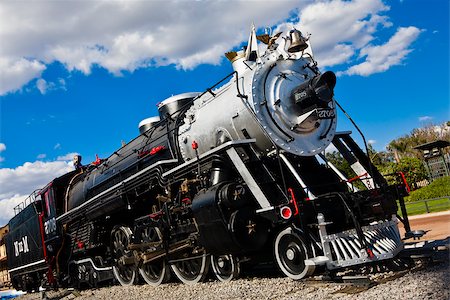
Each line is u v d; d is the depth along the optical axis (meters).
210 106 7.32
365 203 6.05
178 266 8.07
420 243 6.57
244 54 7.33
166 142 8.27
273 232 6.42
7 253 17.61
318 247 5.56
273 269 7.17
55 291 12.95
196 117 7.55
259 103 6.44
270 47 7.16
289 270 6.02
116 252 9.80
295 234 5.73
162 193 8.30
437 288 4.04
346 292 4.59
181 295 6.50
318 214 5.55
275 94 6.55
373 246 5.57
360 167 7.14
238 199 6.13
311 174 6.78
